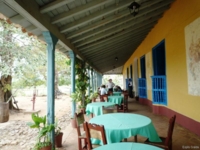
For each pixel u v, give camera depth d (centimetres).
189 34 412
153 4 493
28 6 248
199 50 366
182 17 453
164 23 604
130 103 980
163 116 601
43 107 1119
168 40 564
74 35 466
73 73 584
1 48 754
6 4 235
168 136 240
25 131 582
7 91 919
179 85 481
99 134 210
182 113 464
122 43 870
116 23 523
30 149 414
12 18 280
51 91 347
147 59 843
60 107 1127
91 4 337
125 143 188
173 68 525
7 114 582
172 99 538
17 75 810
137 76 1123
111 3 394
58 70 1866
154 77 662
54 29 365
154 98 664
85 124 223
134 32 709
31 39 838
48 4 285
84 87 677
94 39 580
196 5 377
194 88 393
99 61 1237
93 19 406
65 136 420
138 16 526
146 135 238
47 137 332
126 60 1744
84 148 273
